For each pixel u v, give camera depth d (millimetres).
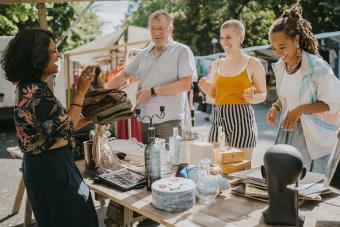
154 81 3346
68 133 1905
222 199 2014
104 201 4102
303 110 2316
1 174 5832
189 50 3301
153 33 3223
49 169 1920
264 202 1953
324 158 2469
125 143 3182
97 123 2213
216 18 26922
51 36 1943
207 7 27469
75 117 1998
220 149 2576
